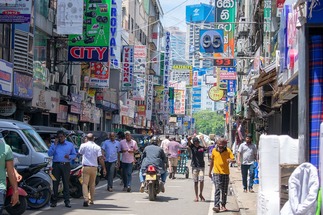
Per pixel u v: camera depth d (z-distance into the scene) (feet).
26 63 88.28
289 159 30.01
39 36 102.73
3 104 85.20
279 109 89.61
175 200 62.13
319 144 26.66
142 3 238.48
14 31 86.63
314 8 29.22
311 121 29.30
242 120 156.66
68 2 102.22
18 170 49.52
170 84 329.93
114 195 65.51
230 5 156.87
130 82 172.04
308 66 29.58
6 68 80.69
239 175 103.71
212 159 53.62
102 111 159.94
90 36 113.70
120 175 83.92
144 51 179.11
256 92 99.45
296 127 59.72
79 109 123.75
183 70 288.71
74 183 61.62
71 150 53.57
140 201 60.23
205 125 562.25
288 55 45.24
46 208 52.11
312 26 29.40
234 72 175.01
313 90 29.48
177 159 94.73
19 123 56.95
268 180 29.73
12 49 86.33
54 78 108.78
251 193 68.74
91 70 135.95
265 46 100.58
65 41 113.09
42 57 105.09
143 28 241.76
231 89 187.11
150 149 62.54
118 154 70.44
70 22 102.27
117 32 156.66
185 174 98.32
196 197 61.57
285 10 47.62
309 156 29.04
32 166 49.62
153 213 50.90
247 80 115.75
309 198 24.90
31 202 51.24
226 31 156.15
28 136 55.98
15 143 54.70
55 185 53.16
